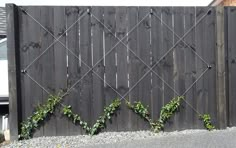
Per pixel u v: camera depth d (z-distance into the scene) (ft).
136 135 16.89
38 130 17.01
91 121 17.19
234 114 18.11
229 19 18.04
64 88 17.03
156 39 17.48
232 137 16.10
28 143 16.15
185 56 17.65
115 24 17.26
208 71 17.80
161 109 17.51
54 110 17.03
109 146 15.29
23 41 16.83
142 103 17.39
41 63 16.93
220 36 17.62
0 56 22.09
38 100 16.93
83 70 17.13
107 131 17.31
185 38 17.63
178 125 17.66
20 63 16.84
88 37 17.13
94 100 17.19
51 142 16.19
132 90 17.35
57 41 16.99
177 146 14.98
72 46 17.07
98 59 17.19
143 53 17.40
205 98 17.80
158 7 17.47
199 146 14.90
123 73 17.30
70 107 17.04
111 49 17.24
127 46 17.30
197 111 17.75
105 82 17.21
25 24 16.84
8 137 17.37
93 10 17.17
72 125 17.17
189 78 17.67
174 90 17.57
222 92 17.67
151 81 17.47
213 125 17.85
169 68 17.56
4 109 21.02
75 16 17.08
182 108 17.67
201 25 17.75
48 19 16.96
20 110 16.85
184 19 17.65
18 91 16.74
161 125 17.46
